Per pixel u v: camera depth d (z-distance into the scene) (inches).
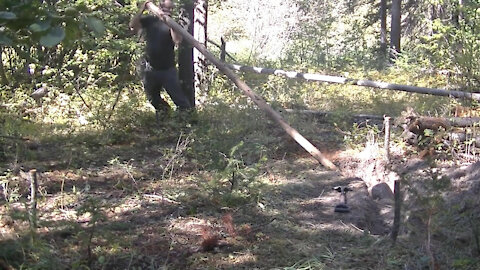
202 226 231.3
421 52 706.8
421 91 430.9
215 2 901.8
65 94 431.5
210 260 203.0
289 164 317.4
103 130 369.1
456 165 295.1
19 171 283.6
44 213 233.3
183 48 415.2
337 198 265.4
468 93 425.4
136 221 237.5
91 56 442.0
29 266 187.3
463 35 521.0
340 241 220.8
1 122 368.5
